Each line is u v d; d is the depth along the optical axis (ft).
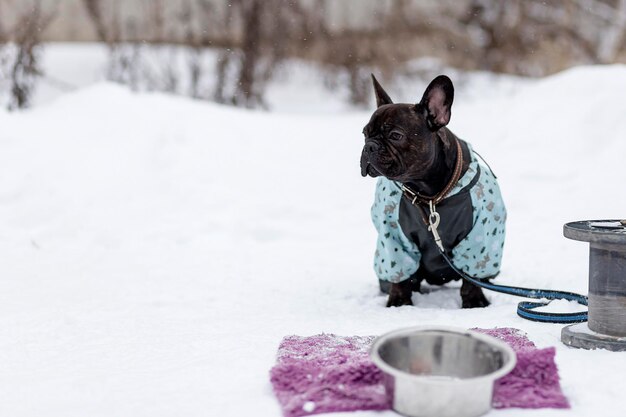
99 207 27.04
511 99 36.60
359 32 52.11
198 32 49.01
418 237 16.78
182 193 28.14
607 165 29.07
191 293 18.92
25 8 44.45
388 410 10.75
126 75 48.60
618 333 13.42
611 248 13.30
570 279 19.22
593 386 11.55
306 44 52.29
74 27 58.39
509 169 29.86
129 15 49.93
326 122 38.96
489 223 16.49
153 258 22.80
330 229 26.43
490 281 18.86
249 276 20.76
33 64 42.83
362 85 50.93
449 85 15.21
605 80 34.50
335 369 11.39
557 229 24.30
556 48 56.44
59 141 31.40
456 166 16.08
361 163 15.52
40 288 19.53
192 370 12.76
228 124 34.76
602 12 56.49
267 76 48.93
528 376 11.35
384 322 15.65
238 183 29.66
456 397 10.27
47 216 26.35
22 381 12.52
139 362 13.38
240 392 11.67
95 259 22.66
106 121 33.32
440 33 55.93
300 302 17.88
